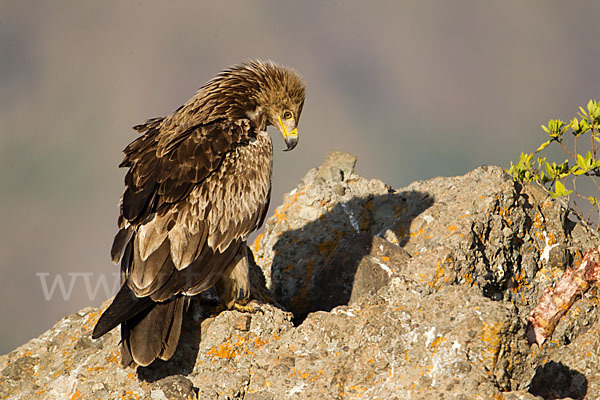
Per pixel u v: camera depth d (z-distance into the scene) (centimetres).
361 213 1328
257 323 1022
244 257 1088
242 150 1120
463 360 892
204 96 1247
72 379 978
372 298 1015
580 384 963
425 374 895
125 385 959
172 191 1039
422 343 921
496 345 901
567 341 1033
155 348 948
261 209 1117
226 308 1075
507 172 1291
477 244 1139
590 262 1030
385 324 953
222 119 1180
